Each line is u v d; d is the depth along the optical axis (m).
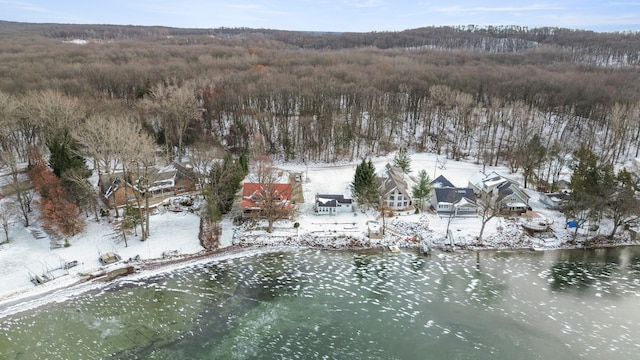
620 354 47.31
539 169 96.31
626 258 67.69
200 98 132.12
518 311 54.72
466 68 173.25
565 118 135.50
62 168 74.19
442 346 48.56
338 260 66.50
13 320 51.25
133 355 46.38
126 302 55.22
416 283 60.72
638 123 117.25
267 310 54.47
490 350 48.00
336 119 120.62
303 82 134.75
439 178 88.88
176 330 50.41
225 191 76.38
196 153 94.12
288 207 77.12
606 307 55.53
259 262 65.38
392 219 77.56
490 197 81.62
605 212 74.00
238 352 47.19
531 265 65.44
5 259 62.59
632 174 94.69
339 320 52.75
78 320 51.62
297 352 47.38
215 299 56.34
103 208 78.12
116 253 64.94
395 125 126.44
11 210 73.62
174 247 67.56
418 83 140.62
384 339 49.59
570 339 49.69
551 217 79.06
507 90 142.00
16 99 92.44
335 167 105.06
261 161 90.12
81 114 93.12
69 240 67.88
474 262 66.25
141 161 77.12
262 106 126.25
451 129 133.25
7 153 78.88
